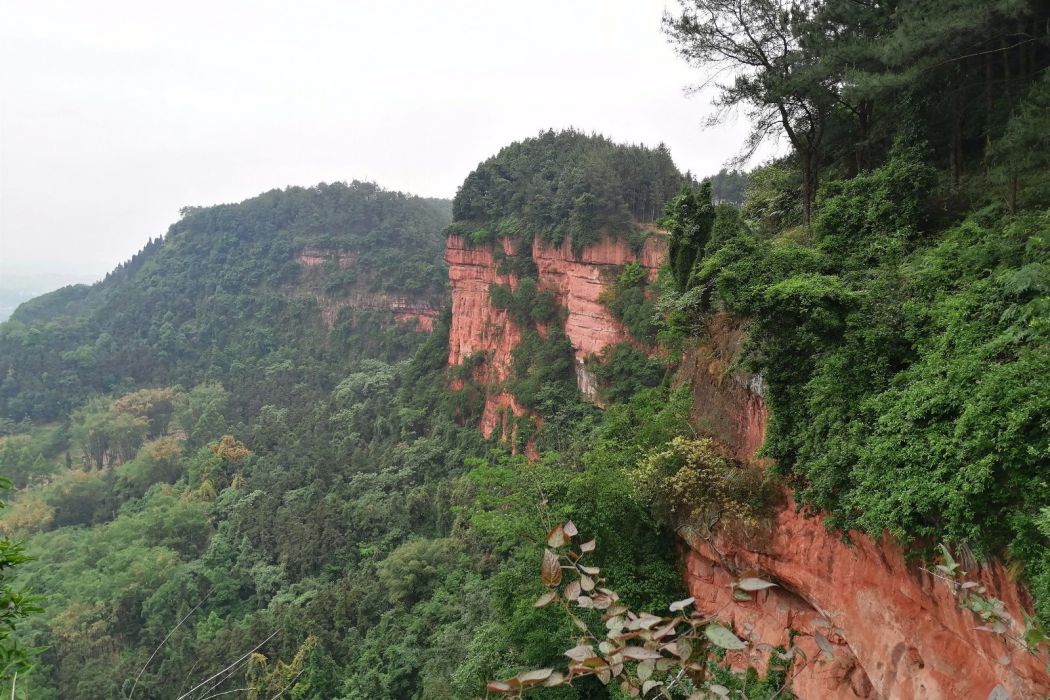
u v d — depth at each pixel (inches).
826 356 510.9
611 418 1023.6
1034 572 299.7
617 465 808.9
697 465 659.4
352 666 1310.3
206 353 5241.1
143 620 1877.5
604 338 2046.0
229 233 6122.1
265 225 6048.2
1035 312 376.2
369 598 1520.7
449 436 2497.5
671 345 947.3
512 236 2529.5
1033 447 306.5
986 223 597.0
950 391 373.4
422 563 1563.7
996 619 237.3
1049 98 600.7
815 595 527.2
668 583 714.2
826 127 941.2
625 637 157.6
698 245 832.9
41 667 1553.9
